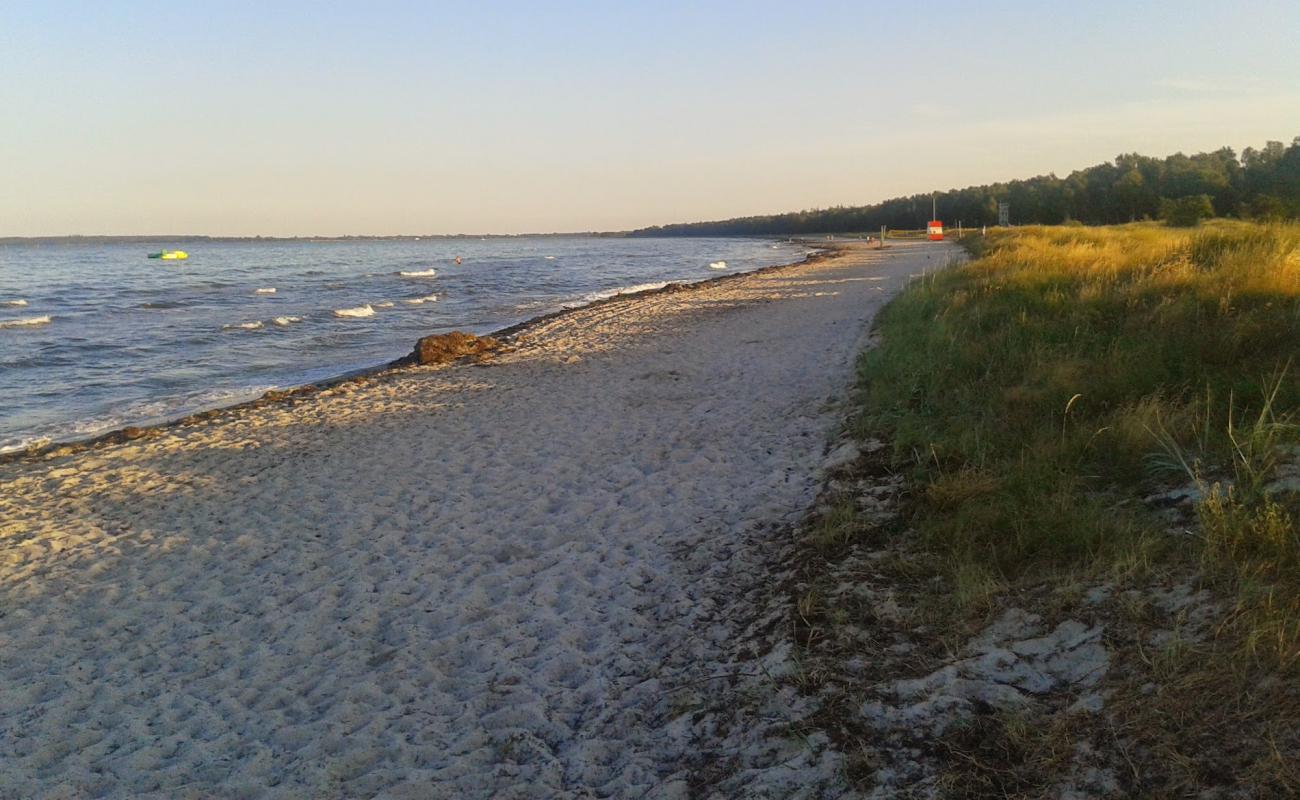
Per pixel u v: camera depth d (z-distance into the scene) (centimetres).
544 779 339
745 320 1858
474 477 781
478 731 379
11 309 2809
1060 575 392
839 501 584
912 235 9181
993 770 283
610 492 705
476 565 576
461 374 1378
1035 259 1537
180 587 575
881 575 452
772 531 570
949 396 752
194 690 438
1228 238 1162
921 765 294
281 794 343
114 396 1418
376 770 353
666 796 315
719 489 680
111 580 594
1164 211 5031
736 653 411
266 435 1022
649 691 396
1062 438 548
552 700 402
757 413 923
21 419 1260
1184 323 714
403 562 590
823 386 1015
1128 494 459
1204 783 249
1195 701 281
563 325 2058
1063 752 281
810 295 2369
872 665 366
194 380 1555
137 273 5403
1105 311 874
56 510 773
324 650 472
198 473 867
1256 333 632
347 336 2123
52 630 519
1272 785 238
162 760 377
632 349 1527
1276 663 281
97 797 351
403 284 4069
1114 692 302
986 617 379
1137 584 363
